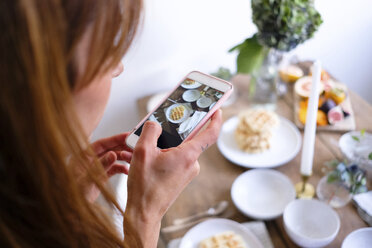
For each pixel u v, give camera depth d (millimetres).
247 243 697
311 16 851
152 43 1218
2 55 240
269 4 846
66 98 261
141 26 303
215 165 899
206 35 1271
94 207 349
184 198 821
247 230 706
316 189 814
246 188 822
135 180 413
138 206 410
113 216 421
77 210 309
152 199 412
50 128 253
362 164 810
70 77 291
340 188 743
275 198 798
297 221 734
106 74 315
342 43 1437
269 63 1033
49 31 240
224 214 783
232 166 893
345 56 1485
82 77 296
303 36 872
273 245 715
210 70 1377
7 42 237
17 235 309
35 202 299
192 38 1263
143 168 411
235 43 1323
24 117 252
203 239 711
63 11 254
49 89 250
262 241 711
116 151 595
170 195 432
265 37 896
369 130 957
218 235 698
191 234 718
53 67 248
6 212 299
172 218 778
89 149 296
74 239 334
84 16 262
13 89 245
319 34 1389
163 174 419
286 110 1062
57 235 320
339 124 967
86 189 444
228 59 1364
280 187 812
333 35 1405
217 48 1318
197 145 455
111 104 1333
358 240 670
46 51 243
